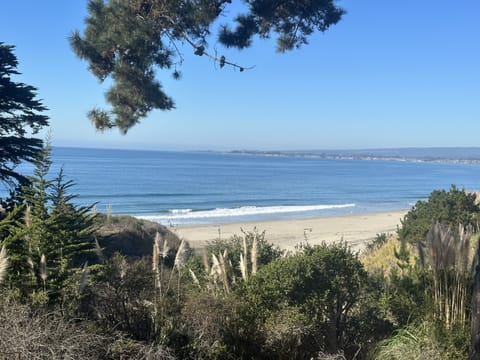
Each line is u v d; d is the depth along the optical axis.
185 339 4.66
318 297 5.36
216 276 5.88
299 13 7.63
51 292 4.33
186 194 72.50
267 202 66.81
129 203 59.53
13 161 14.47
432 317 5.23
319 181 111.69
